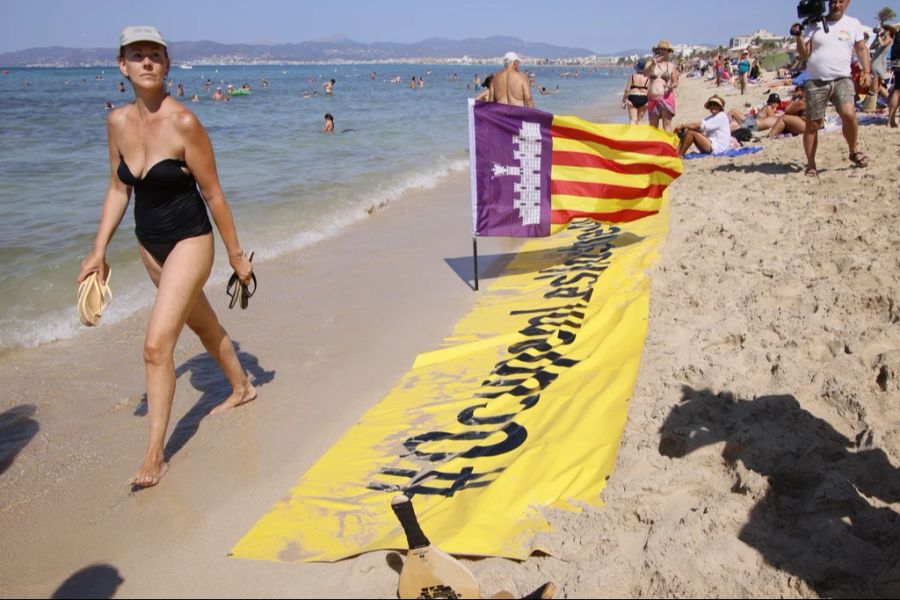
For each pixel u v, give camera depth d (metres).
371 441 4.05
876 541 2.78
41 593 2.96
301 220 9.97
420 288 6.94
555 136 6.45
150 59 3.63
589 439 3.67
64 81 93.00
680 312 5.18
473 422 4.12
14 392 4.89
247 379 4.68
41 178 12.75
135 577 3.04
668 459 3.41
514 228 6.57
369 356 5.38
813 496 3.01
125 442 4.27
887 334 4.29
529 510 3.17
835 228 6.47
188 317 4.19
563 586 2.69
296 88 67.88
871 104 14.89
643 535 2.95
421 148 18.81
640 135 6.49
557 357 4.86
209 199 4.02
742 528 2.88
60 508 3.59
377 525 3.26
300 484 3.66
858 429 3.57
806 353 4.28
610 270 6.37
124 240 8.45
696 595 2.57
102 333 6.00
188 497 3.65
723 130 12.30
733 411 3.78
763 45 94.56
